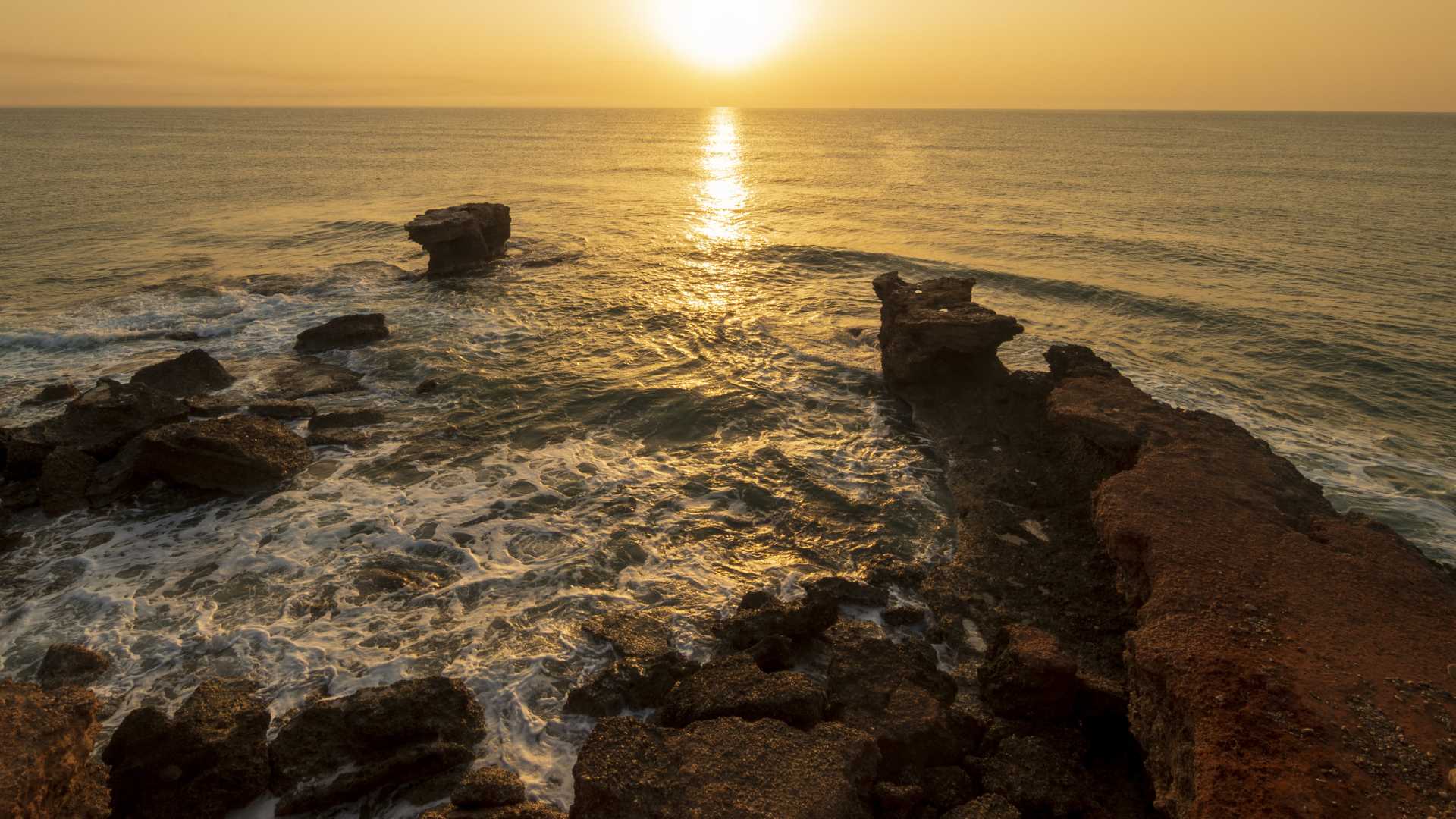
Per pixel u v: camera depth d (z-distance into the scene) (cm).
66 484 1504
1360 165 8738
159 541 1368
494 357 2333
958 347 1964
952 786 865
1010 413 1864
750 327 2689
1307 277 3356
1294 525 1181
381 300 2973
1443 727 789
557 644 1117
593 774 790
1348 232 4375
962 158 10162
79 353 2312
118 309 2725
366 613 1182
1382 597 1001
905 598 1269
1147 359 2459
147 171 7325
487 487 1579
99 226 4369
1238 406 2088
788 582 1293
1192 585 1020
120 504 1495
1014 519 1483
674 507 1523
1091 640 1162
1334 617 959
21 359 2258
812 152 11706
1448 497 1609
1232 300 2998
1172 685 866
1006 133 17262
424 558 1330
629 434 1848
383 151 10669
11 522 1429
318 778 865
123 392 1744
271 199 5659
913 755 893
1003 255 3888
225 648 1095
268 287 3086
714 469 1684
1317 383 2241
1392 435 1919
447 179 7244
